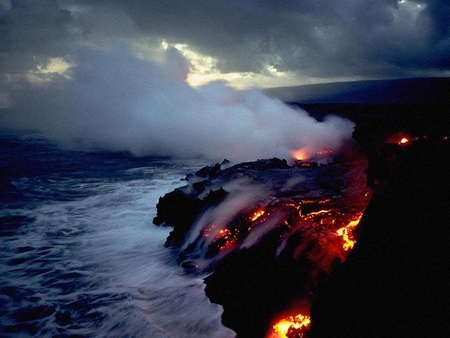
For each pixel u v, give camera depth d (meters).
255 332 5.18
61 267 8.08
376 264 3.64
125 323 5.85
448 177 3.66
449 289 2.83
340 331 3.49
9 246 9.29
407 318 2.97
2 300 6.68
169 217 10.73
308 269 5.54
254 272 6.15
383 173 4.85
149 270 7.79
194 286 6.77
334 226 6.29
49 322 6.00
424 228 3.45
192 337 5.36
